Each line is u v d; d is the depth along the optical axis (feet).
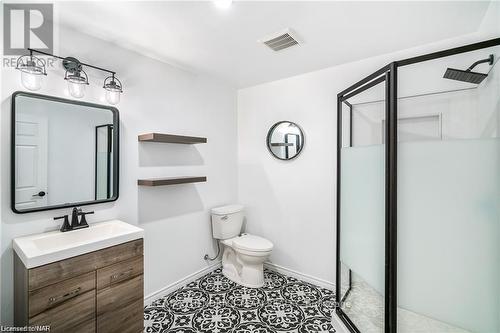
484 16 5.17
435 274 4.25
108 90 5.89
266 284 8.33
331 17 5.24
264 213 9.73
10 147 4.74
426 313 4.34
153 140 6.99
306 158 8.57
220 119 9.69
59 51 5.38
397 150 4.50
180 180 7.36
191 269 8.50
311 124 8.46
